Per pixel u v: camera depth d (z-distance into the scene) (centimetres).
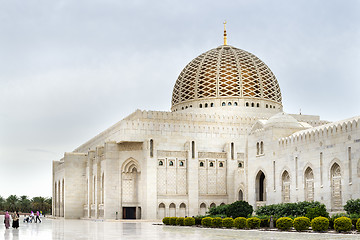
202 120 9081
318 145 6225
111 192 8644
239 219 4994
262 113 9788
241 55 10369
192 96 10181
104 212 8612
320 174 6150
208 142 8950
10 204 17425
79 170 10400
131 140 8456
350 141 5672
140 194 8494
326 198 6019
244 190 8119
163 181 8444
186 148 8638
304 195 6450
